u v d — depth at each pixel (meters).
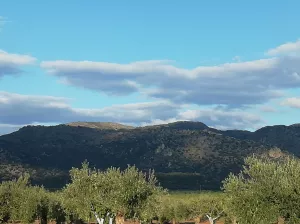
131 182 40.84
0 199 57.50
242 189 31.84
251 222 30.11
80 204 41.34
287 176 30.45
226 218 72.44
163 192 42.75
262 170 31.23
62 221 66.56
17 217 57.94
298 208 28.95
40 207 61.22
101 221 41.03
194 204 79.25
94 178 41.97
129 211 40.66
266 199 30.06
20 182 60.94
